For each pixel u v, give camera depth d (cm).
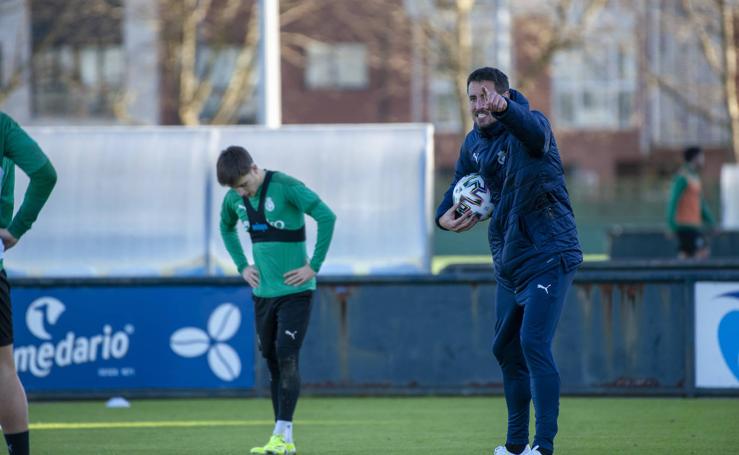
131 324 3509
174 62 10106
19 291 3522
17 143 1881
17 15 10675
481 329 3453
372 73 14000
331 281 3481
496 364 3447
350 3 13100
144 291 3519
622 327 3381
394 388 3462
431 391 3456
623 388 3378
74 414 3244
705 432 2761
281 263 2412
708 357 3353
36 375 3509
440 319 3462
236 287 3497
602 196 12638
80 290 3525
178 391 3484
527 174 2036
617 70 14512
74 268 4188
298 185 2406
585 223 12588
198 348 3500
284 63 13925
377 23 11919
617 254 7412
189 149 4234
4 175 1955
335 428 2900
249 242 4072
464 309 3459
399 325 3469
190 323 3500
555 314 2047
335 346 3475
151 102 11969
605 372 3384
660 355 3372
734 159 9912
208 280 3500
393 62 11969
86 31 11225
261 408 3316
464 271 4212
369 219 4134
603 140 14662
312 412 3198
